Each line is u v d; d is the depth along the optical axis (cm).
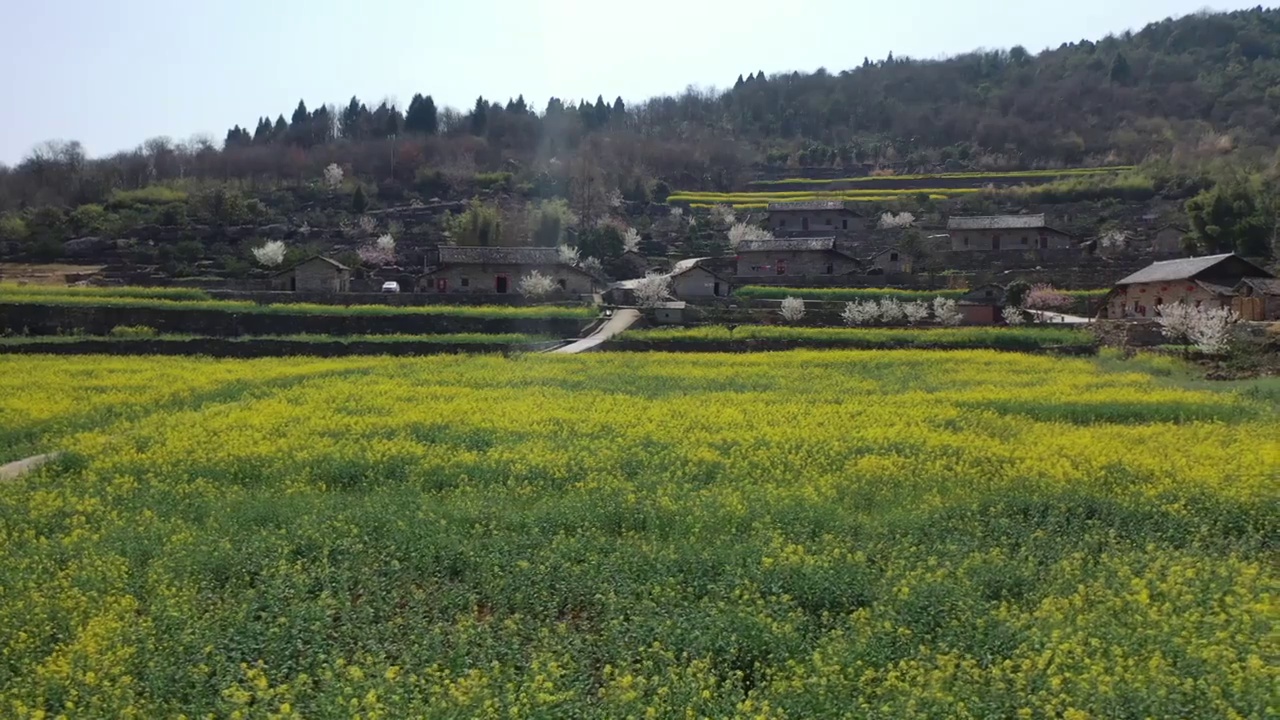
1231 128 17475
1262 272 7338
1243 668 1322
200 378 4950
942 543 1947
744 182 16625
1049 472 2497
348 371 5331
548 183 15388
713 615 1545
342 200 14438
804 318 8006
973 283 9706
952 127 19375
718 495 2306
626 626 1532
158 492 2439
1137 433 3155
